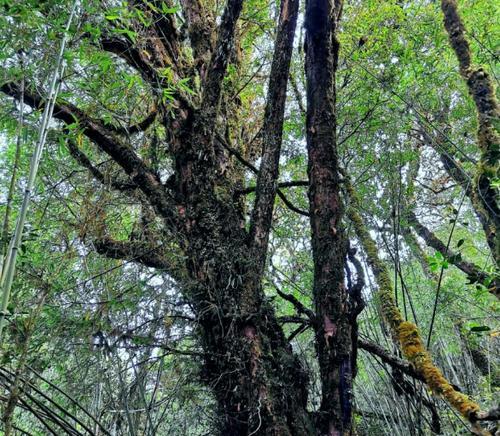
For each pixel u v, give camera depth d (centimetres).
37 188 361
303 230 480
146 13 347
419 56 450
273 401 265
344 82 452
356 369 281
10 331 243
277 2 506
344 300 281
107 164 380
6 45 208
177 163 342
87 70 286
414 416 301
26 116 241
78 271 346
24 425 346
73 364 339
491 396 378
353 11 462
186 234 321
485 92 305
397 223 327
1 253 219
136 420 314
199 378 301
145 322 311
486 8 441
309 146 313
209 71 350
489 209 271
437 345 432
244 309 288
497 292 272
